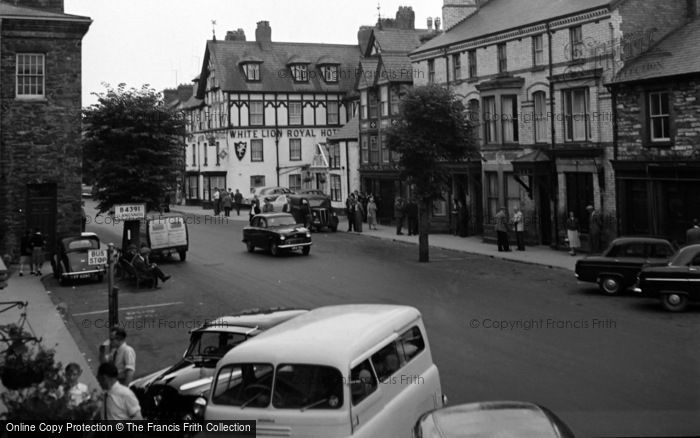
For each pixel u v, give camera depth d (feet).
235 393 23.17
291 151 187.52
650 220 78.43
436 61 117.08
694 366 38.65
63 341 49.01
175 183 90.53
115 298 42.98
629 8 82.69
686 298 52.44
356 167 152.56
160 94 86.84
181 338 50.11
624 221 81.97
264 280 73.10
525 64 96.84
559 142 91.15
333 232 123.85
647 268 54.49
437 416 22.24
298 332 24.84
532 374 38.06
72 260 73.56
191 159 204.85
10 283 75.61
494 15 112.78
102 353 35.73
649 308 54.49
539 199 95.14
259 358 23.06
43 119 89.66
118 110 82.94
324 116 189.88
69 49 90.43
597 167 84.79
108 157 83.35
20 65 88.89
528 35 95.66
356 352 22.99
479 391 35.37
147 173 83.76
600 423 30.37
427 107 81.10
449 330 48.52
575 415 31.48
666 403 32.89
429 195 83.20
